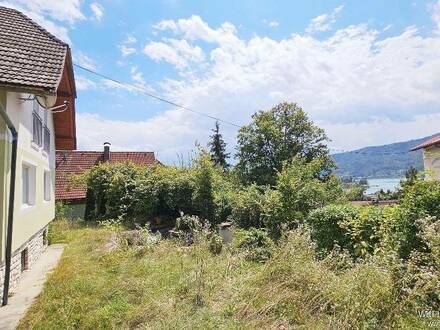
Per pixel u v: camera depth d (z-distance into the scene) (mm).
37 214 9789
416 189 6520
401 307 4625
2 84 6277
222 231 15859
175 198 19234
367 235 7559
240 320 5211
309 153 31734
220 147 42719
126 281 7137
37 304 6195
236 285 6551
